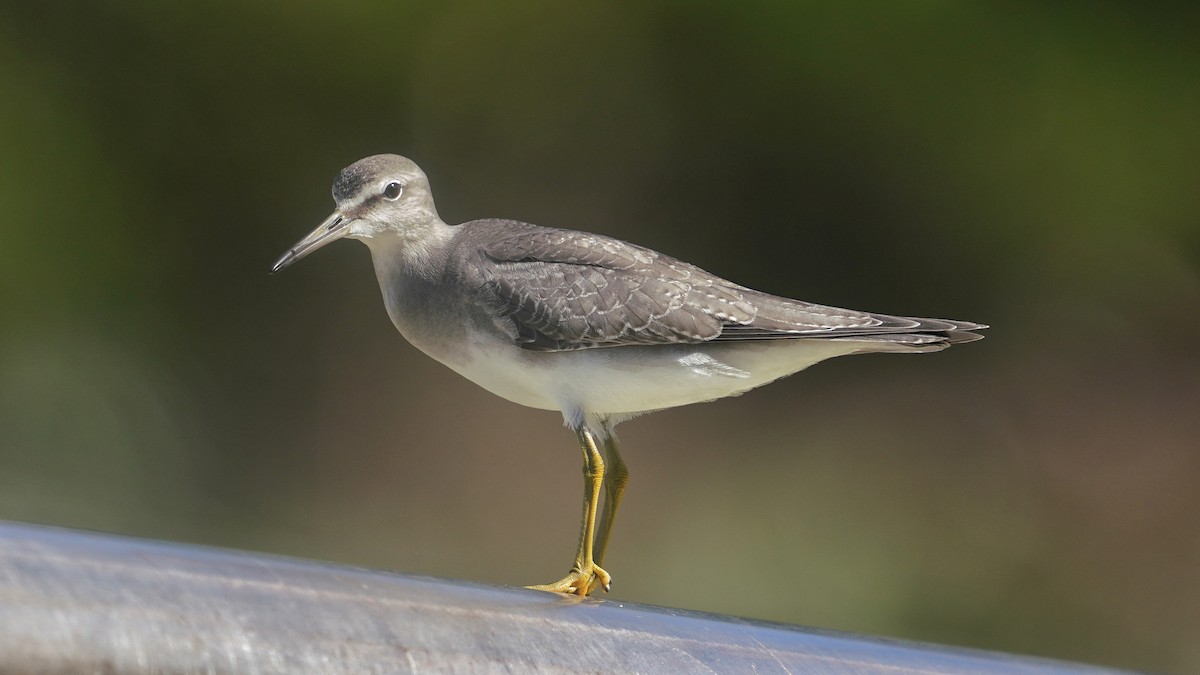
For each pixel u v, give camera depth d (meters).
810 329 7.48
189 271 17.47
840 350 7.59
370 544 15.69
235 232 17.67
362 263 17.64
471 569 15.34
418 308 7.82
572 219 18.28
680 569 15.63
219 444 16.70
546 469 16.22
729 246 18.62
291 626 4.02
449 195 17.97
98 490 15.80
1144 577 15.65
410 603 4.36
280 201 17.81
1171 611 15.38
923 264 18.34
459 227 8.12
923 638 15.24
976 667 5.18
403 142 18.03
